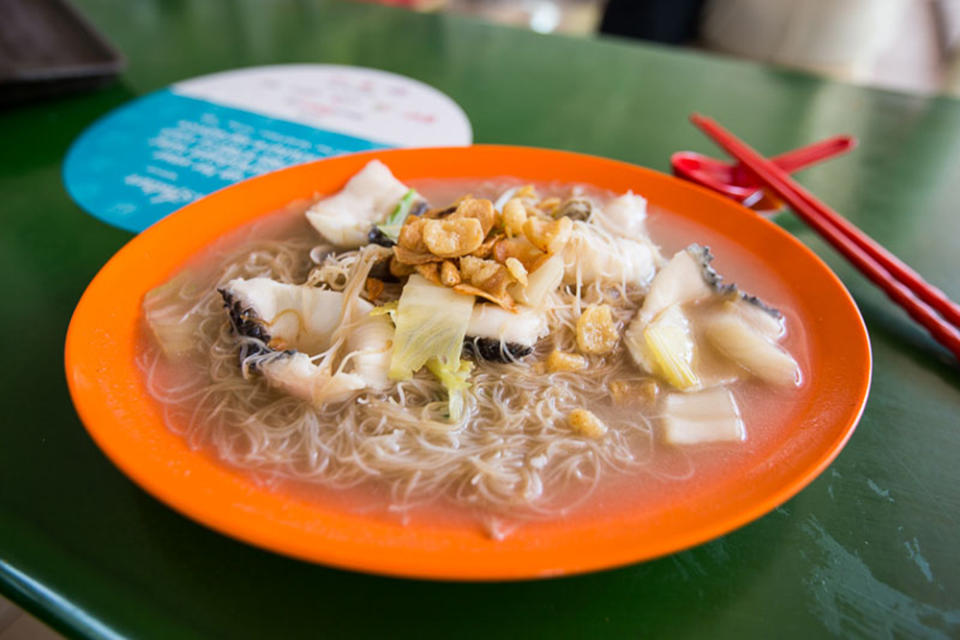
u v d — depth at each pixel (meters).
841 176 0.35
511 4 0.99
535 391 0.20
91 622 0.14
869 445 0.19
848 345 0.19
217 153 0.34
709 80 0.45
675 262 0.22
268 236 0.25
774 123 0.40
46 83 0.38
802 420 0.18
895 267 0.24
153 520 0.16
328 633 0.14
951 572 0.16
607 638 0.14
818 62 0.61
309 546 0.13
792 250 0.23
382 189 0.26
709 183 0.31
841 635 0.14
